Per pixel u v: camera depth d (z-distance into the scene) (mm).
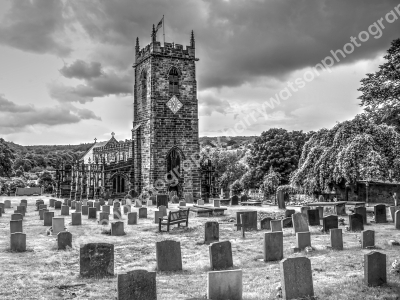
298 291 13070
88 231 28422
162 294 13633
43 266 17938
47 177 93062
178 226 30266
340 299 12875
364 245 21469
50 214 30734
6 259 19125
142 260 19703
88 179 65500
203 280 15609
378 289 13789
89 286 14750
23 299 13211
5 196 68688
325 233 27031
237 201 47250
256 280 15555
